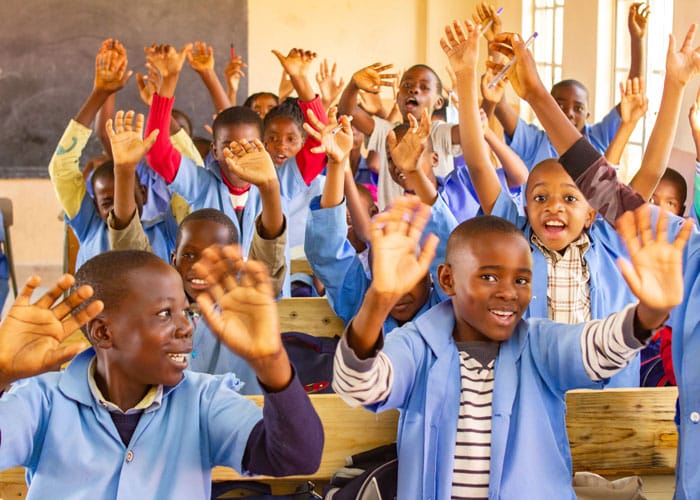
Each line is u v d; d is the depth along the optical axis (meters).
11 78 7.97
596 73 6.16
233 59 5.53
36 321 1.25
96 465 1.46
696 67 2.05
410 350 1.72
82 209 3.08
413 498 1.68
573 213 2.38
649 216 1.43
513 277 1.74
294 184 3.48
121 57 3.07
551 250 2.46
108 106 4.19
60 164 3.04
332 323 2.86
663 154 2.08
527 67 2.04
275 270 2.33
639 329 1.51
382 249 1.39
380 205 4.50
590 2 6.21
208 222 2.43
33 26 7.95
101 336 1.46
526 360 1.71
